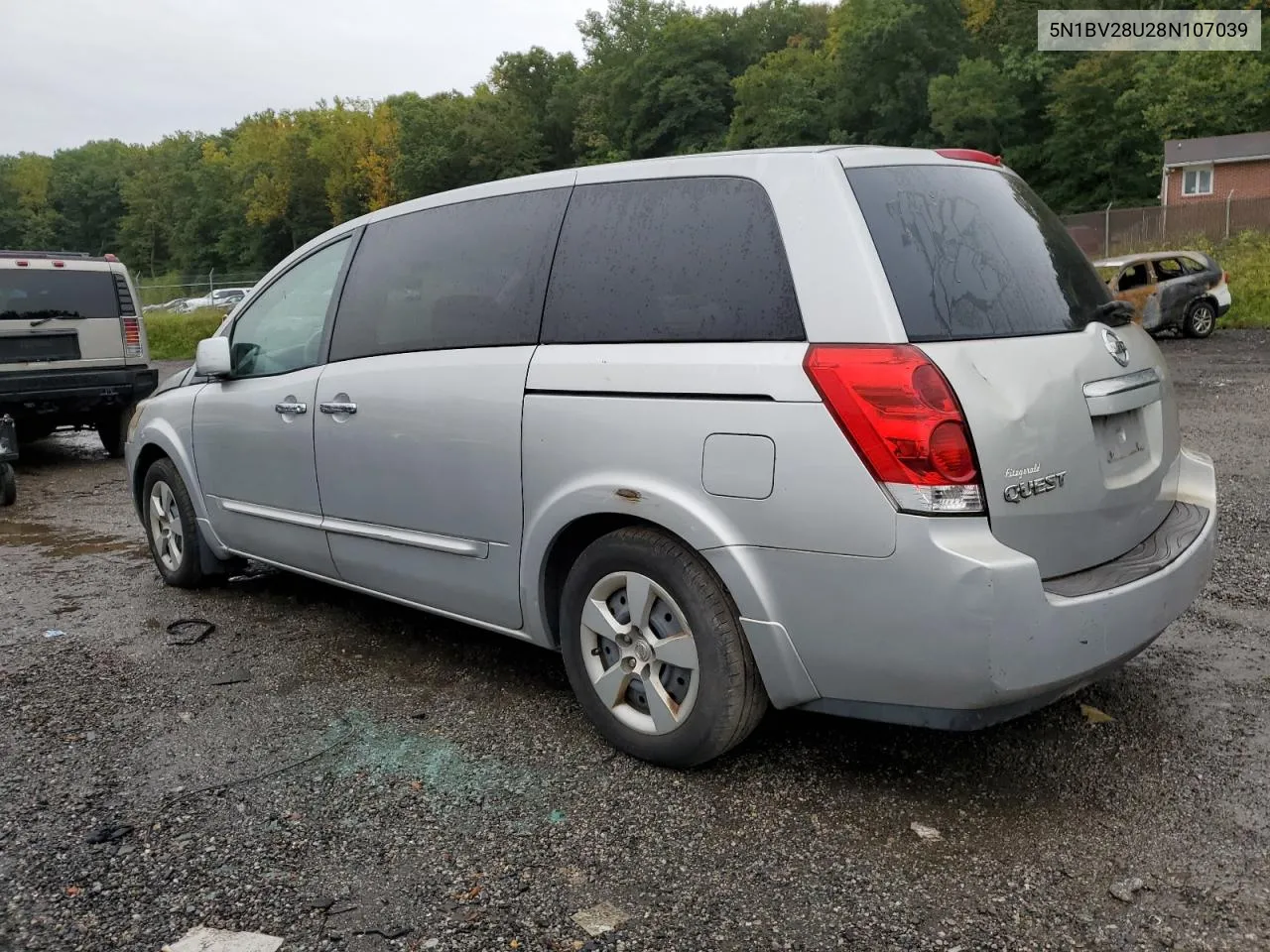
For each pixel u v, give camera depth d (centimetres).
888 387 263
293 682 413
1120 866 264
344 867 277
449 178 8112
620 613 331
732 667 301
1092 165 4728
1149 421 325
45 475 1040
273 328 471
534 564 345
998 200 326
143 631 488
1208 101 4306
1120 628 281
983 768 319
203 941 247
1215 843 273
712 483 292
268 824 301
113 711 389
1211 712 352
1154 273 2011
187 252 9612
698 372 297
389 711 381
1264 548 551
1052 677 267
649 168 337
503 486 351
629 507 310
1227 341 1897
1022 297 302
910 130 5728
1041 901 250
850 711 289
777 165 305
